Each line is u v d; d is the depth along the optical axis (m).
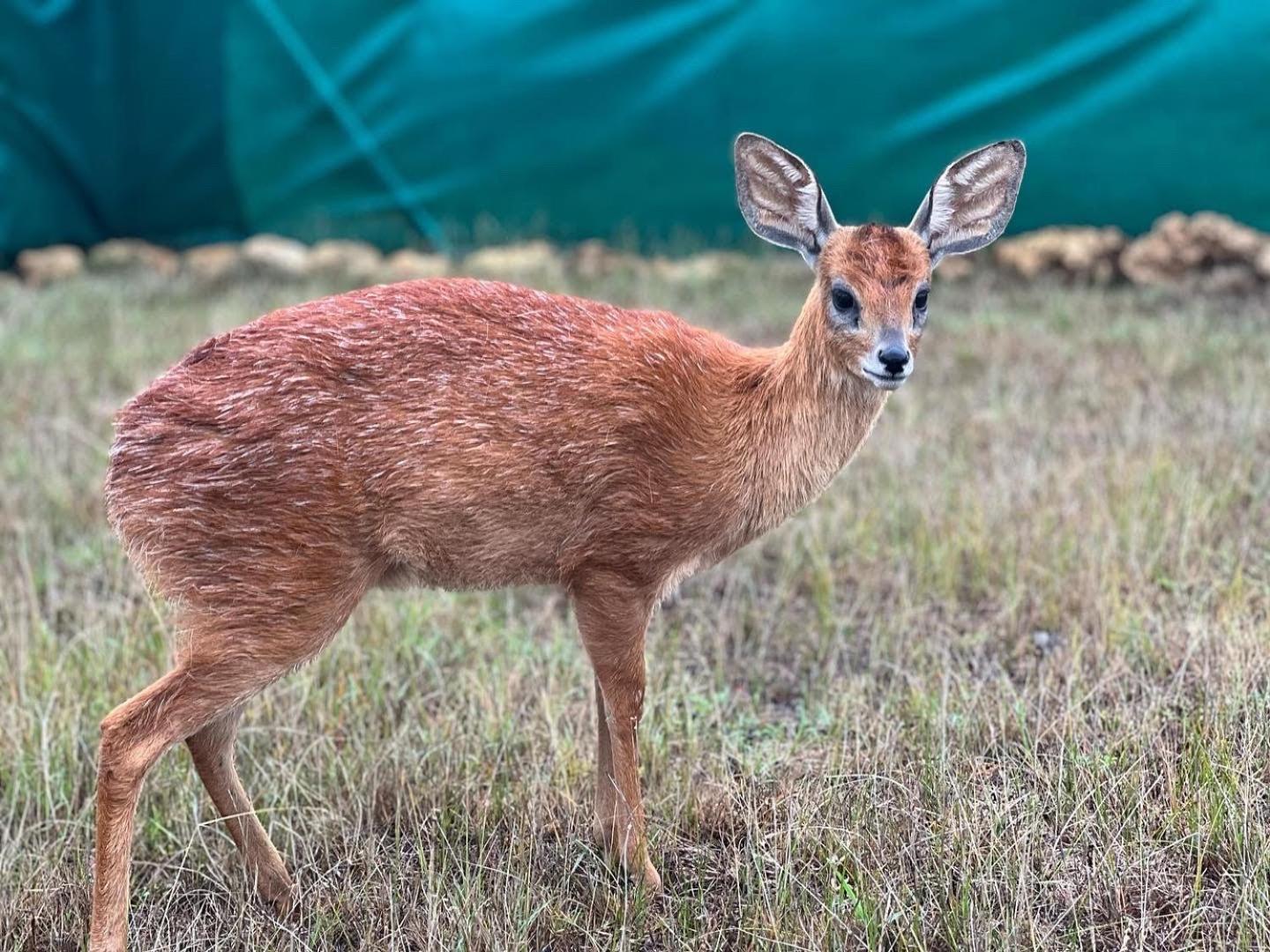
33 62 11.83
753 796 3.92
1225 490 5.89
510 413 3.46
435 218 12.14
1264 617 4.86
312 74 11.97
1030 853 3.59
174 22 12.09
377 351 3.41
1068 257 10.71
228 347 3.41
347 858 3.74
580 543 3.60
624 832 3.74
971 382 8.12
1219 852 3.61
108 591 5.51
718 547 3.77
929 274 3.75
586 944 3.47
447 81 11.79
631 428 3.54
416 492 3.41
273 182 12.30
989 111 10.94
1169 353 8.25
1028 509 5.95
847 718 4.41
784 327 9.50
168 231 12.55
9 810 4.00
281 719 4.41
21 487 6.50
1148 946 3.33
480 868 3.59
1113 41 10.63
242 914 3.48
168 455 3.33
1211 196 10.73
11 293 11.06
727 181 11.69
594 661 3.70
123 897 3.28
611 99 11.62
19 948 3.47
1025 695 4.48
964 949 3.27
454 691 4.68
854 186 11.26
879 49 10.98
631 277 11.24
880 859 3.62
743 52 11.29
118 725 3.26
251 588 3.34
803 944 3.34
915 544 5.79
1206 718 4.09
